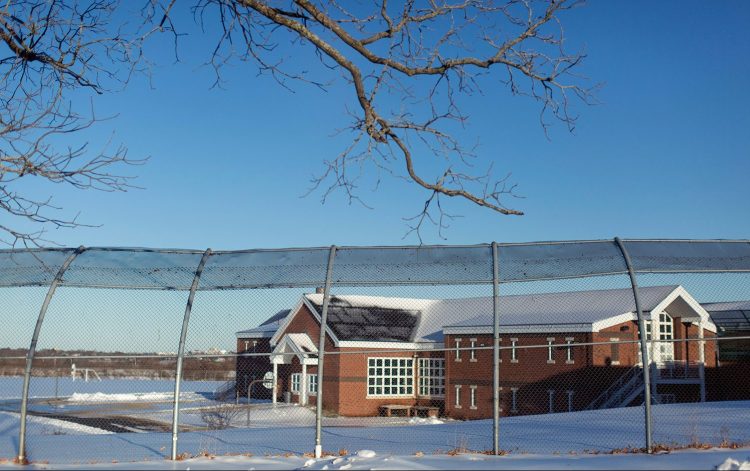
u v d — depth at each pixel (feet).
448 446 51.57
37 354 68.03
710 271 44.83
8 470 39.24
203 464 40.93
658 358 109.60
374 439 57.93
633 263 44.80
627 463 38.37
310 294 137.18
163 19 37.11
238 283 46.06
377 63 38.09
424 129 38.99
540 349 111.14
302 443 53.83
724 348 113.39
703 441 50.31
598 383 104.73
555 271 44.80
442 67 39.09
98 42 37.83
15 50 36.96
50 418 90.84
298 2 36.24
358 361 127.44
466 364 119.55
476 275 45.21
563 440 53.93
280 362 130.41
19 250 47.47
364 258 46.19
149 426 85.10
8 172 35.40
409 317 142.31
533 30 38.63
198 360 139.23
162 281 46.24
